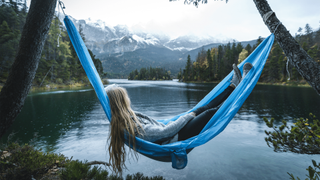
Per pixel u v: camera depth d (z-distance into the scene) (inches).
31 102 779.4
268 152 179.0
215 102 77.0
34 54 84.0
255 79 78.6
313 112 454.0
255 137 235.9
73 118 420.5
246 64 87.4
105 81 3211.1
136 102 727.7
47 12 82.3
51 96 1074.1
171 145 61.6
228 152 180.2
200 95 1038.4
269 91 1257.4
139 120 61.0
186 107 581.3
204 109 73.9
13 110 83.3
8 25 2014.0
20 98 84.7
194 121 66.5
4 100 81.5
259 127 297.9
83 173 109.0
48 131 302.0
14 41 1834.4
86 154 186.5
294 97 849.5
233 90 81.6
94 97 1011.3
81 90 1705.2
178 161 61.7
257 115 422.6
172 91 1392.7
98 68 2920.8
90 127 325.1
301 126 105.8
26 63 82.7
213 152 181.0
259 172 137.0
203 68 4138.8
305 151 106.3
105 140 237.3
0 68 1689.2
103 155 182.2
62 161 133.4
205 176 131.5
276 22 78.6
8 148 152.6
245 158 164.6
